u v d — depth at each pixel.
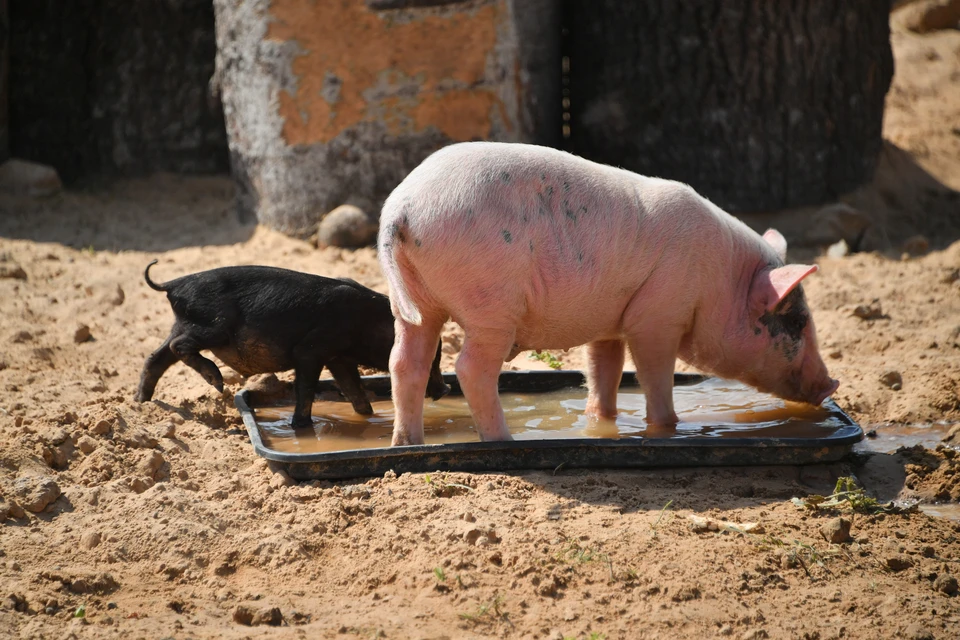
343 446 12.44
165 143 25.48
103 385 14.30
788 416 13.80
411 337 11.87
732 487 11.40
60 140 25.23
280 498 10.95
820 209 23.59
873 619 8.80
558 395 14.89
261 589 9.40
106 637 8.39
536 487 11.20
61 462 11.75
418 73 21.22
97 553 9.90
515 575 9.43
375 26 21.08
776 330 13.20
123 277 19.23
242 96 22.17
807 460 11.95
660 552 9.75
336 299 12.59
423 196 11.26
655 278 12.31
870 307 17.95
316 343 12.60
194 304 12.68
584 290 11.83
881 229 23.67
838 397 14.73
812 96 23.33
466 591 9.23
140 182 25.23
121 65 25.05
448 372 14.93
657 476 11.62
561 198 11.68
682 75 23.20
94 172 25.53
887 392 14.87
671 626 8.70
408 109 21.28
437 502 10.71
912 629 8.57
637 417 13.83
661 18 23.11
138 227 22.83
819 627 8.70
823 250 22.38
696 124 23.33
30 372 14.93
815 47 23.09
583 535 10.04
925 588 9.35
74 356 15.71
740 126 23.16
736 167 23.31
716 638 8.56
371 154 21.39
